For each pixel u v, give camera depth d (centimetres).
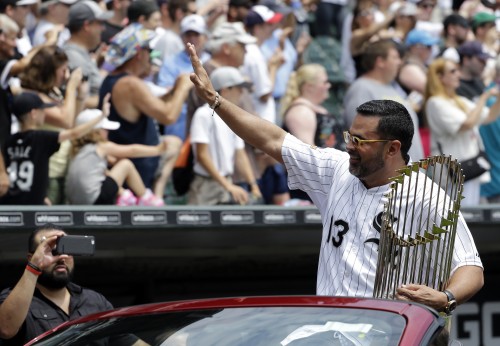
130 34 2195
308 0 3036
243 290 2447
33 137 1991
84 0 2342
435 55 3123
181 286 2372
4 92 2034
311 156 1295
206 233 2159
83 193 2055
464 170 2538
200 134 2253
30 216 1883
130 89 2167
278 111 2720
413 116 2445
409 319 971
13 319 1449
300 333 976
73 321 1105
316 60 2978
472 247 1205
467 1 3488
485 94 2555
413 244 1167
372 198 1225
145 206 2002
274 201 2445
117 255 2217
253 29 2666
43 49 2052
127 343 1008
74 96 2078
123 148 2147
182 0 2550
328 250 1240
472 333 2553
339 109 2959
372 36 2939
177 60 2548
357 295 1202
